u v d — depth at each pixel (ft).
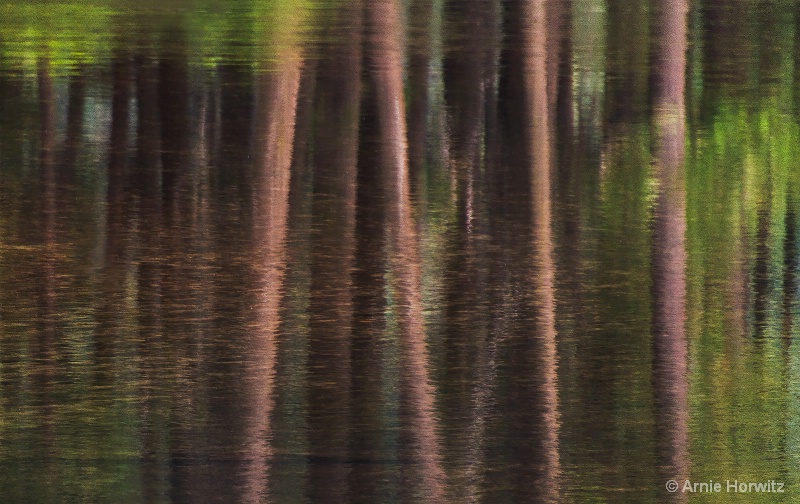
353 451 56.13
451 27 149.69
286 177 98.94
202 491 52.60
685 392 62.69
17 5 159.94
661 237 86.22
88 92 120.26
